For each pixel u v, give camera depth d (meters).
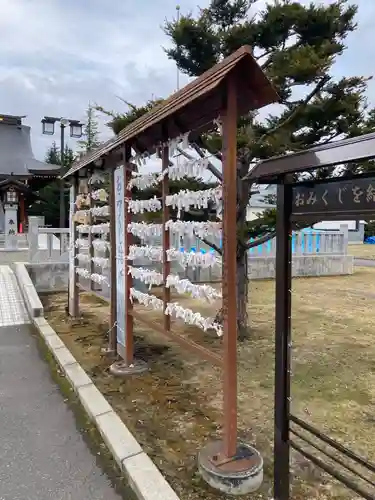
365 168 4.20
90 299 8.90
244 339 5.80
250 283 11.16
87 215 6.30
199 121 3.25
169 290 3.79
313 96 5.07
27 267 9.42
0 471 2.81
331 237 13.02
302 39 4.95
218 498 2.51
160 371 4.66
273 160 2.28
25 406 3.82
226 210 2.65
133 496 2.56
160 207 3.92
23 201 22.73
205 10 5.19
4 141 27.05
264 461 2.91
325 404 3.79
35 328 6.57
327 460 2.91
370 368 4.74
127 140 4.04
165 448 3.06
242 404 3.81
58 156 35.88
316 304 8.52
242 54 2.30
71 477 2.75
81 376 4.35
